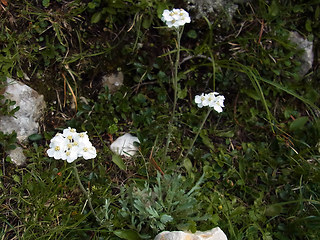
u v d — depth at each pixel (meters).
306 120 0.79
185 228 0.67
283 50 0.85
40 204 0.67
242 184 0.74
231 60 0.79
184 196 0.68
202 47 0.80
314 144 0.80
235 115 0.81
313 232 0.71
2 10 0.75
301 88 0.85
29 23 0.76
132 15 0.80
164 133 0.77
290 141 0.80
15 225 0.68
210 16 0.82
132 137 0.77
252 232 0.70
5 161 0.71
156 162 0.74
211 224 0.69
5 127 0.72
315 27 0.87
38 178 0.71
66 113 0.77
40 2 0.77
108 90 0.78
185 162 0.75
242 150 0.79
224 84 0.81
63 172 0.70
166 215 0.65
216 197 0.71
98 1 0.78
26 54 0.75
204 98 0.66
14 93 0.73
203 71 0.82
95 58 0.79
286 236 0.72
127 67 0.80
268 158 0.78
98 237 0.67
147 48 0.80
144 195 0.69
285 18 0.85
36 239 0.65
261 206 0.74
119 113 0.78
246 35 0.83
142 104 0.79
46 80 0.76
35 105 0.74
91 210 0.64
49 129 0.75
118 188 0.72
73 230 0.66
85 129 0.76
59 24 0.77
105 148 0.74
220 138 0.80
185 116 0.79
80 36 0.78
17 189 0.69
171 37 0.81
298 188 0.75
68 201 0.70
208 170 0.75
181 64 0.81
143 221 0.67
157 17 0.80
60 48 0.77
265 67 0.83
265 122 0.82
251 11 0.84
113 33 0.79
